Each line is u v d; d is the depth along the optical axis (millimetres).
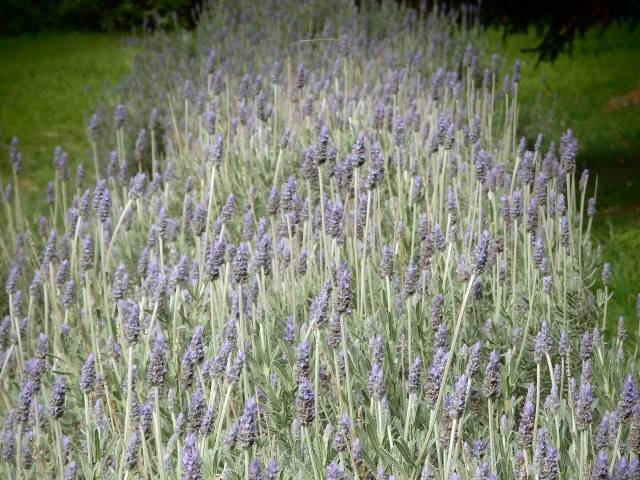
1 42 16391
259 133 5777
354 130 5879
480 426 3117
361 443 2812
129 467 2768
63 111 11727
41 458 3203
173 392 2994
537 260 3676
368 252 4129
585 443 2717
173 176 5938
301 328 3479
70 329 4129
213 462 2760
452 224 3879
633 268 5871
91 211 5516
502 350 3643
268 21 9398
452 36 9469
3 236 5746
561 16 8555
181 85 8336
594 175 8086
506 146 5945
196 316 3787
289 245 3934
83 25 17297
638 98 10336
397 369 3225
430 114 6328
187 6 16719
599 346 3543
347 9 9695
